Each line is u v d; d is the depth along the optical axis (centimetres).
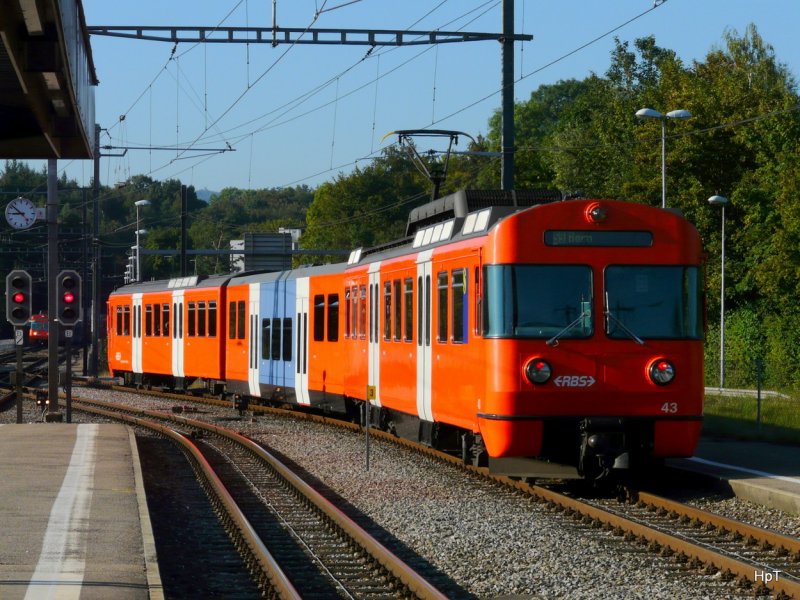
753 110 6375
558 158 7788
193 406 3931
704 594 1098
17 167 16488
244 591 1187
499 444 1667
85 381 5894
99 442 2545
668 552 1279
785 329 5441
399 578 1176
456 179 10169
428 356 2055
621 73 8181
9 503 1600
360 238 11019
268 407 3669
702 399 1708
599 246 1684
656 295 1692
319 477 2042
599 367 1667
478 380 1736
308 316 3194
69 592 1027
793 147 6084
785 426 2548
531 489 1747
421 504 1692
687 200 6369
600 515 1480
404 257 2242
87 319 9781
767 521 1502
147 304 4759
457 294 1867
